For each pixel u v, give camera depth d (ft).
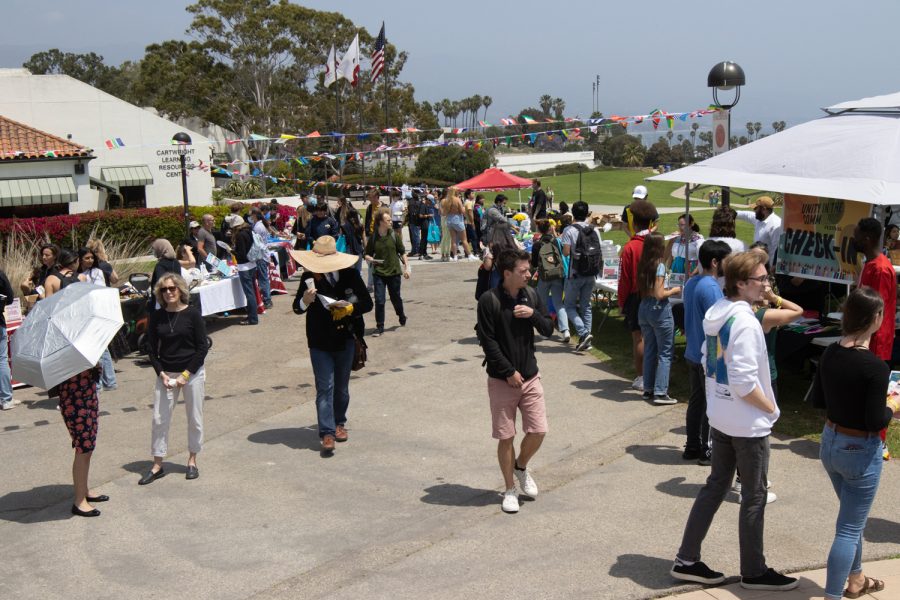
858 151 24.38
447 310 46.32
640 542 17.71
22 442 27.02
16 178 89.92
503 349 19.22
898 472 20.97
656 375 27.63
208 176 115.85
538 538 18.16
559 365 33.06
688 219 30.17
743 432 14.83
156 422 22.75
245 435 26.78
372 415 28.14
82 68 329.93
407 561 17.39
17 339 20.33
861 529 14.66
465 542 18.15
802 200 28.94
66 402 20.49
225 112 198.29
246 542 18.80
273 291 53.88
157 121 112.57
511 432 19.60
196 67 197.36
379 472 22.95
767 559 16.60
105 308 21.04
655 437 24.54
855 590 15.12
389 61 208.64
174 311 22.70
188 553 18.37
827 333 27.07
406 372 33.37
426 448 24.71
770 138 28.50
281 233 66.74
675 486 20.76
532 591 15.74
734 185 25.46
